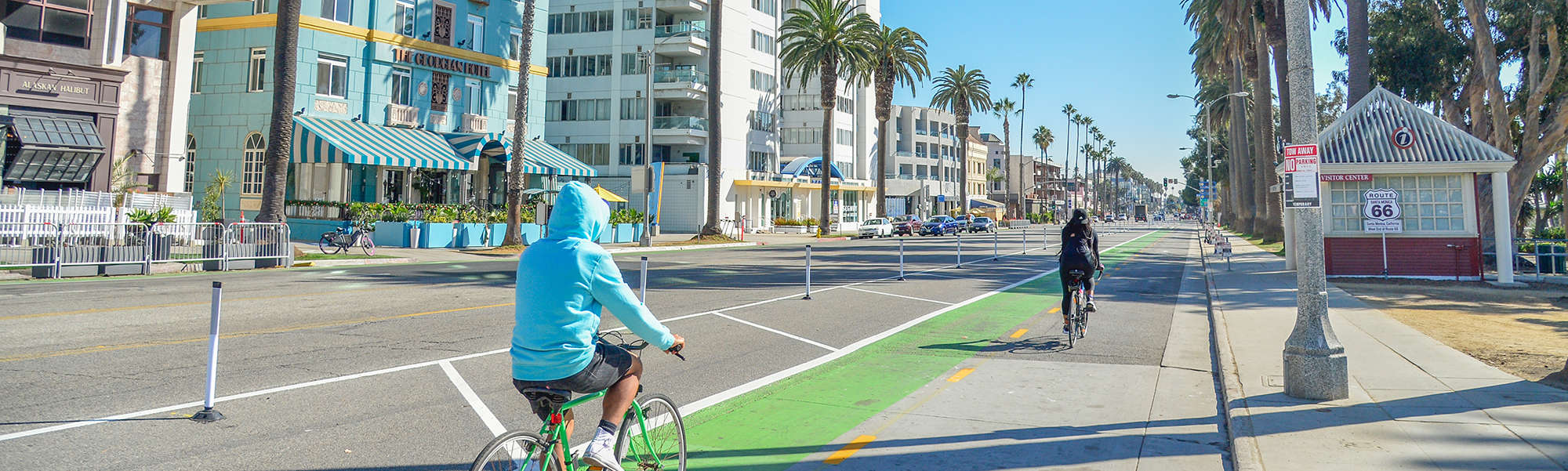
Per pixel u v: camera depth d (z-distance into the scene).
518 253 26.17
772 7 62.19
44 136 21.17
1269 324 10.73
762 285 16.70
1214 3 40.66
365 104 30.89
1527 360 7.82
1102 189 191.62
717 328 10.56
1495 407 5.66
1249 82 57.59
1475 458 4.48
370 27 31.08
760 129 60.41
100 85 22.89
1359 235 18.27
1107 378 7.50
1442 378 6.75
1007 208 97.12
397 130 31.50
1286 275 19.28
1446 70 33.78
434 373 7.30
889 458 4.97
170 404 5.97
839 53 47.44
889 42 55.88
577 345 3.12
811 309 12.79
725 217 54.47
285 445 5.04
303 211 29.38
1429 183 17.86
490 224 29.89
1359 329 9.89
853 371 7.82
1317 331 6.12
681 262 24.67
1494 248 20.81
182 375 7.00
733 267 22.23
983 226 67.38
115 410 5.77
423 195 33.62
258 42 29.30
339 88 30.19
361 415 5.82
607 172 54.66
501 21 36.16
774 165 62.22
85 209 18.80
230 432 5.31
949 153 104.88
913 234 55.56
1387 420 5.36
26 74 21.41
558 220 3.27
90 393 6.27
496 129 35.91
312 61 29.22
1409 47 33.31
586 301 3.18
